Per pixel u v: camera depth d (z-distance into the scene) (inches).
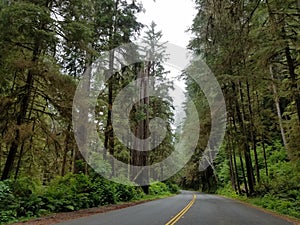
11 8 473.4
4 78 528.4
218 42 522.6
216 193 1750.7
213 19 506.9
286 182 820.0
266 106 1246.3
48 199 513.7
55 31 573.0
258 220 428.1
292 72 593.9
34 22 514.0
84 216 458.0
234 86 966.4
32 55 563.8
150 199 1010.7
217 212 531.8
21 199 475.5
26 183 523.2
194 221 392.5
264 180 954.1
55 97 588.7
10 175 625.3
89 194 660.1
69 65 701.9
